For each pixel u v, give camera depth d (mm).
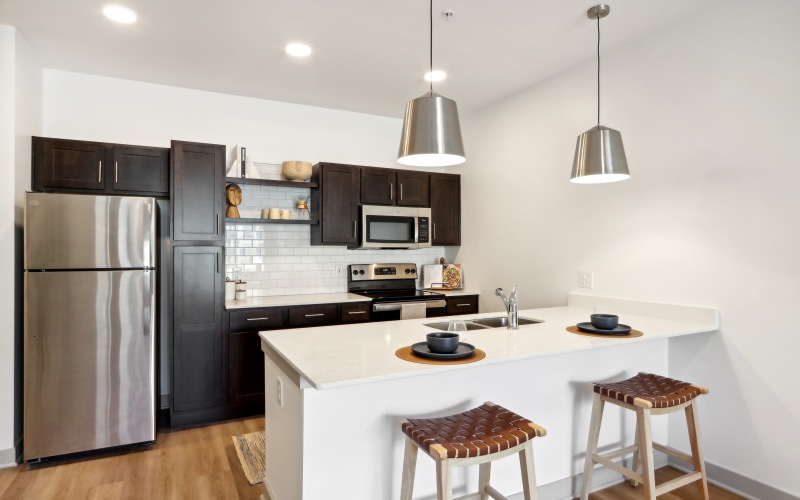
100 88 3531
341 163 4293
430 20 2641
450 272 4586
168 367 3758
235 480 2533
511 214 3955
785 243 2223
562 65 3311
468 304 4328
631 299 2928
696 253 2586
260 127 4074
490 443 1562
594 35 2855
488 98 4027
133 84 3635
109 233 2838
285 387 1969
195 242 3402
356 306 3879
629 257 2953
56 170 3121
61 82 3414
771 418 2285
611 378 2477
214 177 3482
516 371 2166
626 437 2547
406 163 2045
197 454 2859
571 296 3338
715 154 2496
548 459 2268
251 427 3309
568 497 2328
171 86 3758
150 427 2934
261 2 2471
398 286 4668
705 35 2537
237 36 2869
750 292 2355
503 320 2797
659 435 2732
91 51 3086
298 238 4230
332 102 4164
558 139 3471
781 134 2230
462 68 3363
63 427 2742
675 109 2688
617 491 2414
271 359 2209
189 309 3344
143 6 2508
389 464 1871
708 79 2523
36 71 3160
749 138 2354
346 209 4125
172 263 3314
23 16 2615
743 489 2385
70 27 2748
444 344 1808
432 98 1861
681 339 2674
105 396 2832
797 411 2193
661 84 2760
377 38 2895
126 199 2881
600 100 3146
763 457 2318
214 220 3473
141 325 2912
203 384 3377
